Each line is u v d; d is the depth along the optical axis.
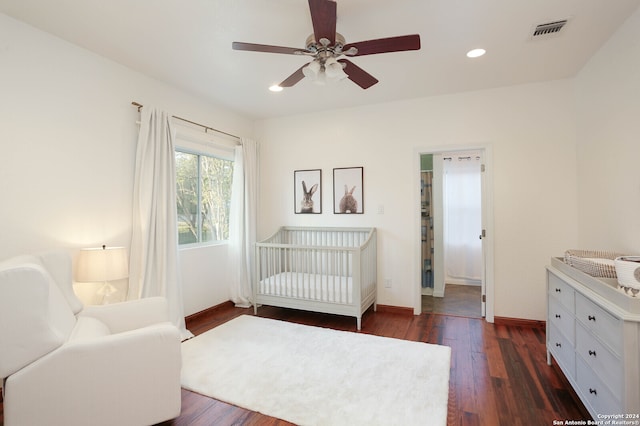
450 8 2.00
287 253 4.38
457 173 5.29
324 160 4.18
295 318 3.63
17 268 1.47
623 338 1.37
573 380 1.95
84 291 2.58
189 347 2.80
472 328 3.26
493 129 3.40
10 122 2.12
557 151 3.18
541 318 3.27
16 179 2.14
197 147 3.61
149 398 1.67
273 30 2.26
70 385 1.52
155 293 2.96
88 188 2.56
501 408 1.92
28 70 2.20
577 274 1.97
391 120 3.83
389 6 1.97
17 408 1.45
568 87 3.13
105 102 2.68
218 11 2.03
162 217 3.01
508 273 3.37
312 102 3.82
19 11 2.03
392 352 2.68
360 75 2.32
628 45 2.13
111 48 2.52
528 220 3.29
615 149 2.35
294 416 1.86
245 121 4.41
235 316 3.70
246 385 2.18
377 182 3.91
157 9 2.01
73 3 1.95
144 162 2.90
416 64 2.79
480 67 2.86
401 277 3.80
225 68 2.87
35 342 1.48
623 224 2.26
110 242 2.72
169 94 3.26
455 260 5.32
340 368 2.40
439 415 1.84
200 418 1.85
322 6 1.52
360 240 3.98
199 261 3.67
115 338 1.62
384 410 1.89
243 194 4.16
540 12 2.04
